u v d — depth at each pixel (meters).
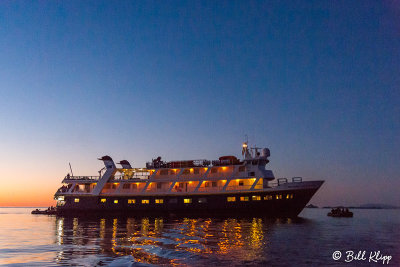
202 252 21.50
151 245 24.72
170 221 50.03
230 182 55.06
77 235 32.25
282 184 51.09
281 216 50.91
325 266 17.91
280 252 21.73
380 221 60.97
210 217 54.38
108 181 63.38
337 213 82.81
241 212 52.50
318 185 48.66
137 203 59.34
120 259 19.19
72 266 17.45
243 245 24.56
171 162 60.81
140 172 64.69
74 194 63.81
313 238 29.23
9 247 24.30
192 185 58.00
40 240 28.59
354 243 26.69
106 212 61.09
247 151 55.94
